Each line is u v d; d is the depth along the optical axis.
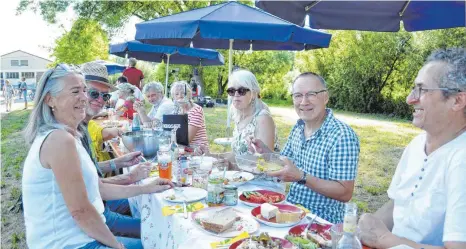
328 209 2.05
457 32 11.99
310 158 2.11
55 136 1.55
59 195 1.58
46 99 1.64
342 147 1.95
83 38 18.70
